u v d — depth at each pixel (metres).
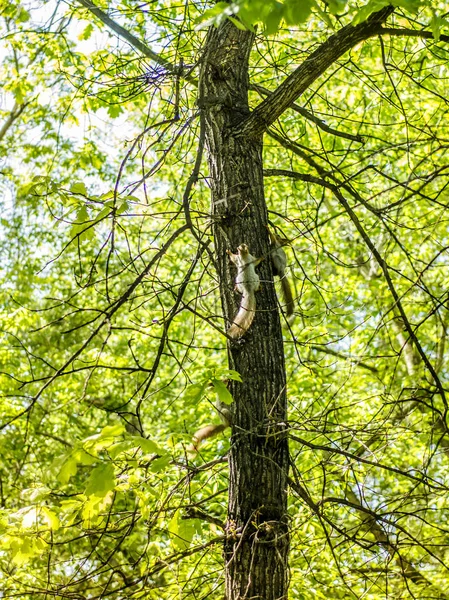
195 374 11.93
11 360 12.70
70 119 8.76
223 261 5.27
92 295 15.00
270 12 3.15
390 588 7.56
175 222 11.95
